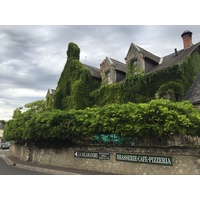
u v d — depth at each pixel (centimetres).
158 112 880
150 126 865
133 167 1003
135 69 1903
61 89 2622
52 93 3212
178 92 1464
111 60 2236
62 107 2509
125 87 1858
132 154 1018
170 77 1573
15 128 2047
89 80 2369
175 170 870
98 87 2397
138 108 952
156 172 923
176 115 840
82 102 2209
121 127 953
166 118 842
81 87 2272
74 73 2480
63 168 1287
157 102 911
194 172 821
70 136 1267
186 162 848
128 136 978
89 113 1225
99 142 1188
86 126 1159
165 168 900
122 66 2298
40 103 3559
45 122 1399
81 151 1260
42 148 1584
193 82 1653
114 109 1038
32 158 1789
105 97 2053
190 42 1975
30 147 1867
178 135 945
